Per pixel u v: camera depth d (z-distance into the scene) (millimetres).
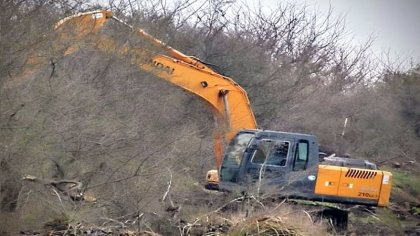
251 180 48500
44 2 44500
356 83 113938
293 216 38344
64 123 40062
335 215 48719
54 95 40031
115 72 48906
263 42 100812
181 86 54031
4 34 37375
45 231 35219
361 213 52375
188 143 52062
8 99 36938
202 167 54312
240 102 54781
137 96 50875
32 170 38188
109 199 40312
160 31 68938
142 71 53094
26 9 41594
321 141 89562
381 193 49312
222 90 54344
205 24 88625
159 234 36781
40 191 37375
